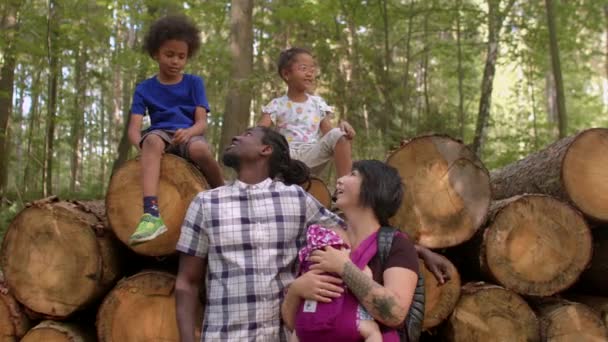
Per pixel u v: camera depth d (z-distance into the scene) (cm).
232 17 1040
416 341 262
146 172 337
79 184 1593
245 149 295
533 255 374
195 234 284
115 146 2030
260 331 271
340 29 1291
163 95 375
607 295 429
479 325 369
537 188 422
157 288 352
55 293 354
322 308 244
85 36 1028
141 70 1030
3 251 356
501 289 370
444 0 1398
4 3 955
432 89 1852
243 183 290
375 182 266
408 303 241
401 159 380
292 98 462
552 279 374
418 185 378
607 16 1327
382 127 1263
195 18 1186
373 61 1263
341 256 246
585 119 2022
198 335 346
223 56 1002
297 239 288
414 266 250
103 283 359
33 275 354
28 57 1155
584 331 376
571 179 388
